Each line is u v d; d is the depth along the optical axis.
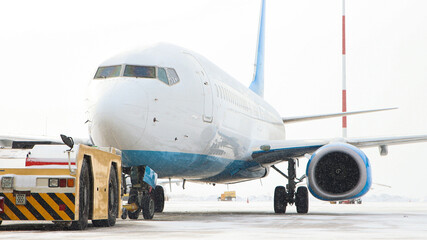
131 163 22.72
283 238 13.66
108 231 15.84
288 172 32.81
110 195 18.53
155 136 22.39
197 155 25.39
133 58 23.41
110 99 21.48
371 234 15.13
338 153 26.50
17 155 15.73
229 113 28.58
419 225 19.66
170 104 23.05
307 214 31.42
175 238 13.49
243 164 32.19
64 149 15.87
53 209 15.58
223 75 29.97
